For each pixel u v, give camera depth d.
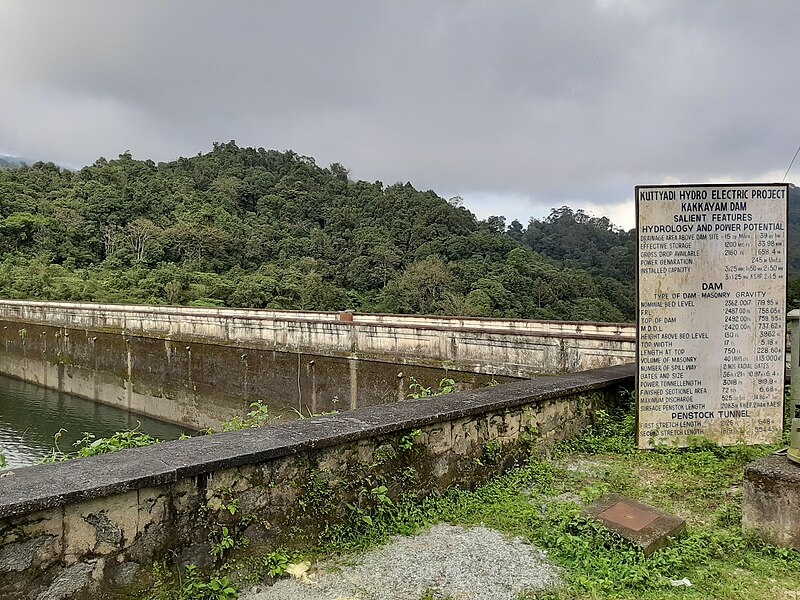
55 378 30.83
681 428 5.71
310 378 17.81
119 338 26.25
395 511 4.13
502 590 3.19
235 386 20.56
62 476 2.89
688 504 4.50
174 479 3.03
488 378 13.06
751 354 5.69
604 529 3.81
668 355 5.68
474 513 4.33
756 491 3.84
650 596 3.17
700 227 5.62
